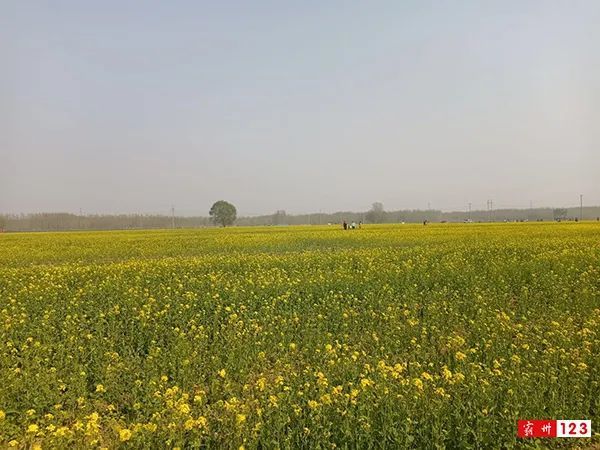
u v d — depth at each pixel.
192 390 7.93
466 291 14.12
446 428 6.12
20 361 8.60
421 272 16.88
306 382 7.22
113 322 11.16
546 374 7.50
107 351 9.42
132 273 18.64
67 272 19.56
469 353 8.89
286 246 35.38
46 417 6.39
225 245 36.50
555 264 17.61
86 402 7.32
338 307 12.23
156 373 8.27
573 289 14.41
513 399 6.55
